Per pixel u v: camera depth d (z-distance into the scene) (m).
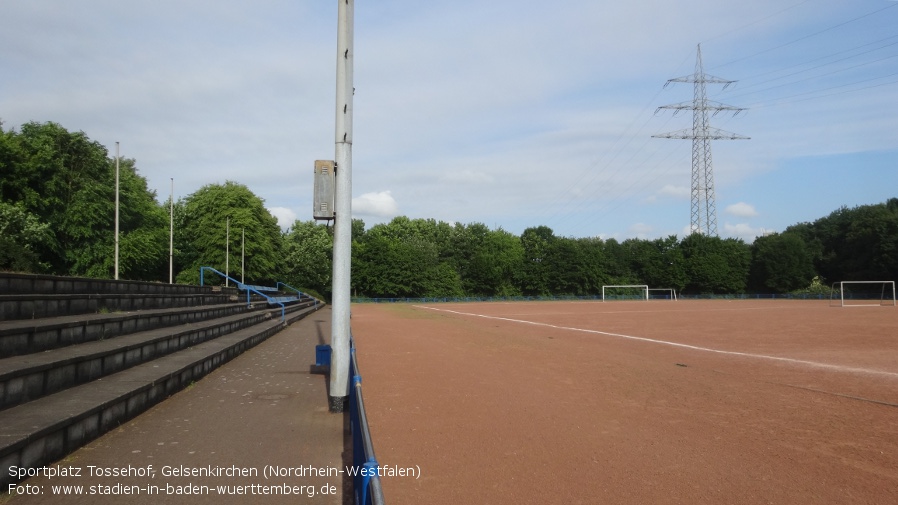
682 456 7.18
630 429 8.48
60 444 6.15
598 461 6.98
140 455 6.55
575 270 101.88
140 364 10.44
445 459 7.04
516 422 8.88
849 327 29.88
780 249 98.75
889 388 11.95
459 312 52.03
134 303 14.48
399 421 8.92
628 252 116.19
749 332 27.00
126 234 40.56
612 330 28.55
